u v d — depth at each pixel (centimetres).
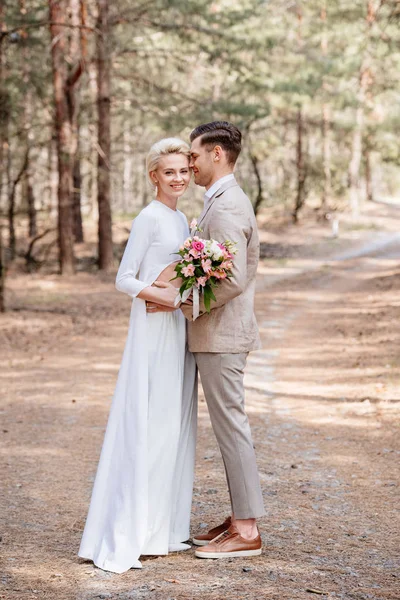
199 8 2195
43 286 2264
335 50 3503
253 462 386
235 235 367
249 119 2547
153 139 3300
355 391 884
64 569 378
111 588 349
